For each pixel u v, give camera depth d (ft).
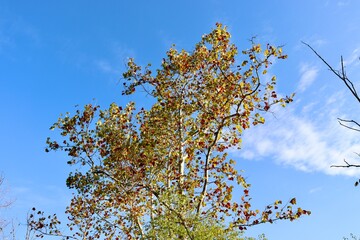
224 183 62.75
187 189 62.95
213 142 61.87
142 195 65.21
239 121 62.23
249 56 58.80
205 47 66.33
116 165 65.92
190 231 50.78
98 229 70.23
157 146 68.54
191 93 66.44
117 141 67.21
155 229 52.47
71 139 66.85
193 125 68.08
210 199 61.72
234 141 65.92
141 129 68.69
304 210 55.88
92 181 65.82
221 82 63.41
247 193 60.03
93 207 68.95
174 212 52.49
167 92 67.82
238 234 51.67
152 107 70.08
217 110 62.80
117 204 68.80
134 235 66.95
